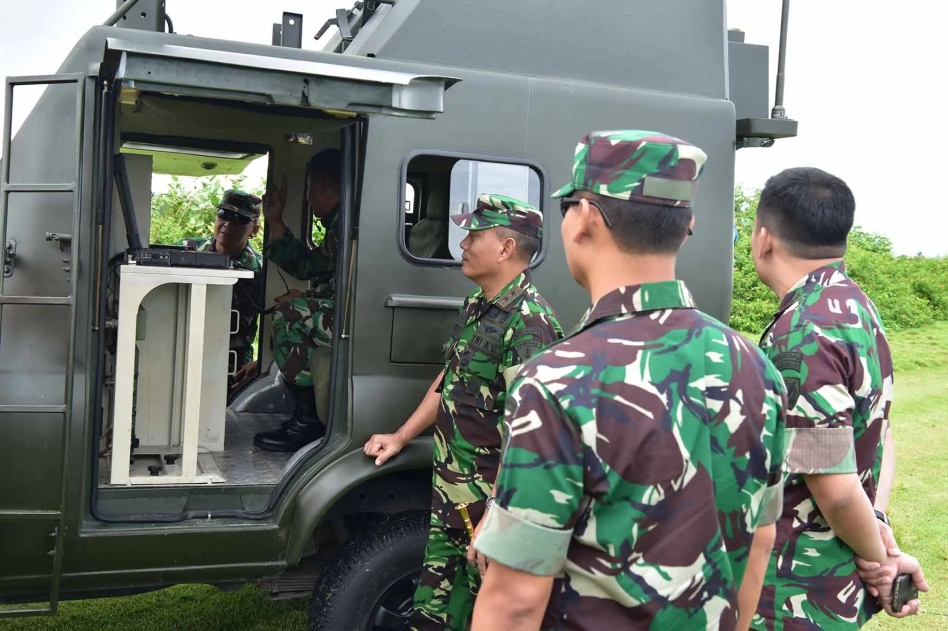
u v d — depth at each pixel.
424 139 3.09
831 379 1.93
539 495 1.39
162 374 3.37
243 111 3.04
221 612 4.02
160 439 3.38
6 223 2.68
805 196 2.10
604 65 3.35
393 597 3.15
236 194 4.43
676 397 1.43
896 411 8.98
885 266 15.19
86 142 2.74
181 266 3.02
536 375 1.44
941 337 13.60
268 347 4.52
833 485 1.90
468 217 2.75
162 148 4.16
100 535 2.78
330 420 3.10
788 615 2.03
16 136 2.83
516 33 3.25
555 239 3.23
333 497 2.95
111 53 2.45
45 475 2.70
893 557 2.11
